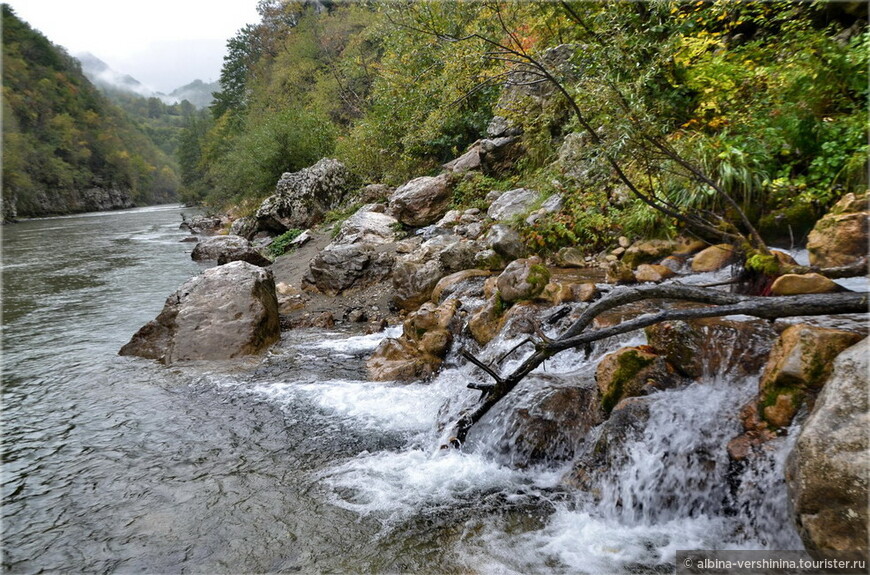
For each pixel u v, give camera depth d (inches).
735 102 279.9
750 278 194.7
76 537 136.0
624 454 137.6
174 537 135.1
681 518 127.3
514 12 422.9
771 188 240.4
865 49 242.1
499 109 421.4
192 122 2753.4
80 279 533.3
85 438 190.1
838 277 189.2
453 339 249.0
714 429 131.8
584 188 325.7
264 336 284.0
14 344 311.6
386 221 473.1
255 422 197.9
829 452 94.5
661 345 156.1
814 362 120.2
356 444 179.8
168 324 289.7
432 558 123.7
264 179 932.0
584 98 209.5
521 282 237.5
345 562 124.0
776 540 112.0
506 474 156.8
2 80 3009.4
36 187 2596.0
